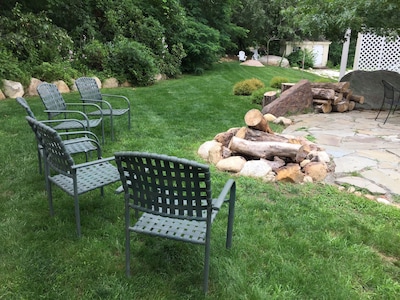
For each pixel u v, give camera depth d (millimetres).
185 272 1823
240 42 19844
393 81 6824
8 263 1824
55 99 3732
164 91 8141
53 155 2100
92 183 2236
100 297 1623
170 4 11555
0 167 3141
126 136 4316
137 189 1658
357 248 2055
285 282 1748
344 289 1702
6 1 8438
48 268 1804
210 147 3637
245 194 2764
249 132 3820
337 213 2494
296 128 5047
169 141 4156
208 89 8711
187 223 1807
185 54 11547
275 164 3271
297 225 2295
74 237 2092
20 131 4250
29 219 2283
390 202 2717
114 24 10070
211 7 14055
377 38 9094
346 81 7141
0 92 6141
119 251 1986
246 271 1825
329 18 6223
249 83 7973
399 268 1902
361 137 4520
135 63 9109
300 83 6285
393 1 5254
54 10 9250
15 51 7371
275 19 19297
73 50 8703
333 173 3242
